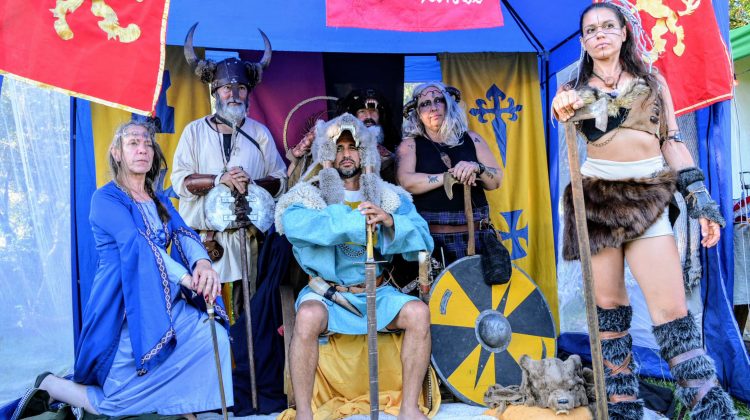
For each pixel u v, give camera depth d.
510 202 5.54
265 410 4.07
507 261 4.30
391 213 4.00
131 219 3.60
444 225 4.54
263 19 5.08
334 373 4.05
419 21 3.71
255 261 4.77
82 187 4.63
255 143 4.88
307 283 4.32
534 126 5.61
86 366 3.52
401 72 5.59
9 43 3.14
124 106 3.27
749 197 5.27
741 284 5.14
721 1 4.29
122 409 3.49
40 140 4.50
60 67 3.20
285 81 5.41
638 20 3.38
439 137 4.68
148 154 3.72
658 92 3.29
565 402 3.61
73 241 4.52
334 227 3.77
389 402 3.97
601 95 2.93
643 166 3.28
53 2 3.20
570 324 5.44
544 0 4.93
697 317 4.33
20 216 4.38
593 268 3.38
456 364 4.14
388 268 4.18
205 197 4.62
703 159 4.29
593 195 3.33
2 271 4.27
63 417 3.48
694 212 3.24
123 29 3.29
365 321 3.89
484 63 5.61
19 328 4.29
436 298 4.18
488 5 3.72
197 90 5.17
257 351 4.18
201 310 3.75
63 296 4.49
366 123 4.84
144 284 3.51
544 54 5.61
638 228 3.22
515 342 4.27
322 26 5.21
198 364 3.59
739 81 6.20
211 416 4.02
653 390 4.13
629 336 3.44
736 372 4.08
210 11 4.94
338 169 4.11
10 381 4.16
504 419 3.78
